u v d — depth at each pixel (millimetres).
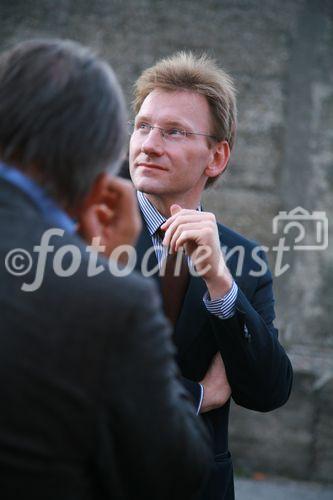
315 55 11289
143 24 11398
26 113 2828
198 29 11344
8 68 2912
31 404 2512
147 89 5285
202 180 5332
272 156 11242
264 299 5445
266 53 11305
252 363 4855
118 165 3096
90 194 2975
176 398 2789
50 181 2857
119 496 2643
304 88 11273
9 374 2520
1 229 2742
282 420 10875
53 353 2553
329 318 11016
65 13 11469
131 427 2594
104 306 2639
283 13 11320
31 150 2826
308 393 10805
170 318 5020
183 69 5191
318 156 11211
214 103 5211
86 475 2590
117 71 11352
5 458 2490
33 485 2494
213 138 5238
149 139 5062
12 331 2559
